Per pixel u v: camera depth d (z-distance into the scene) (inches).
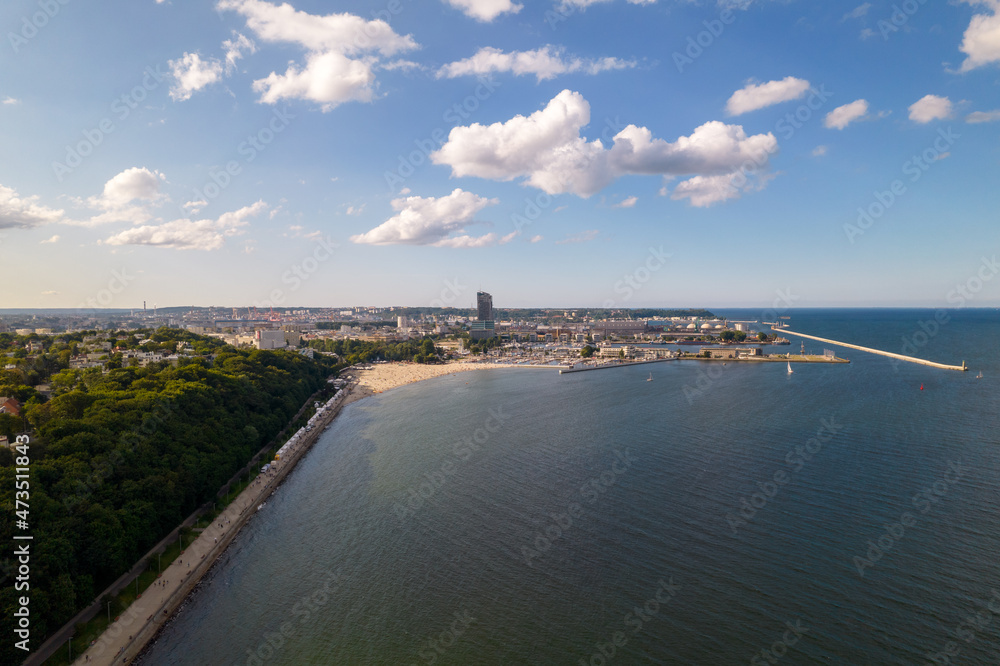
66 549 3654.0
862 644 3501.5
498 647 3590.1
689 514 5398.6
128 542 4190.5
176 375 7770.7
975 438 7859.3
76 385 7593.5
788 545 4726.9
